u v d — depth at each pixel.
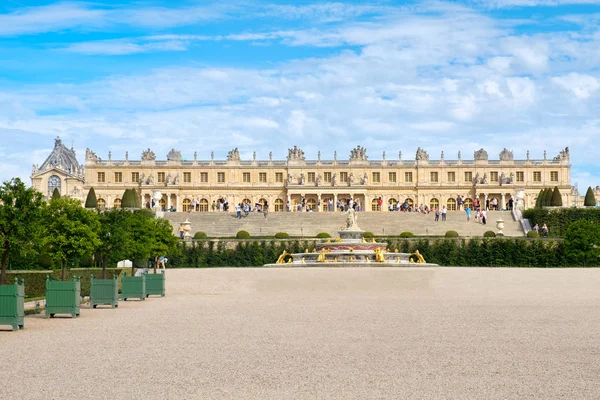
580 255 89.69
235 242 102.75
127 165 187.75
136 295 53.06
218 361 25.52
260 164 188.38
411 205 186.88
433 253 98.75
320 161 187.88
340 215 135.12
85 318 39.78
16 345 29.27
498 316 38.81
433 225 126.06
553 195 135.00
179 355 26.70
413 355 26.61
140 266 92.75
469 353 26.98
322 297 52.84
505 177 183.62
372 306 44.91
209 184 188.12
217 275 70.94
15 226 49.72
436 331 32.72
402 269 74.12
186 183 188.50
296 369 24.14
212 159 190.00
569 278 67.12
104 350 27.84
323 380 22.50
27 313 43.41
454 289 59.53
